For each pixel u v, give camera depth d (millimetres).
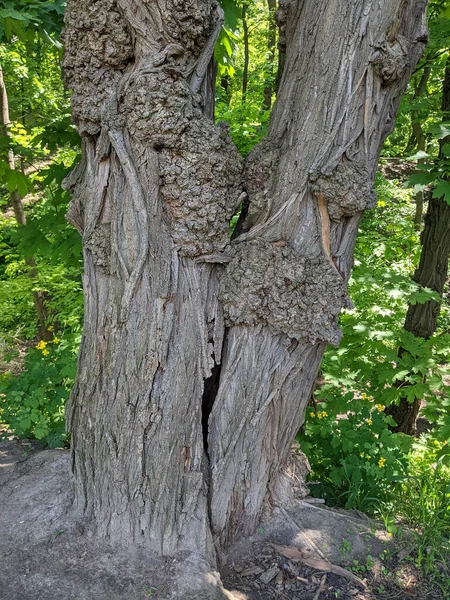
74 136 3469
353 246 2377
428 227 4793
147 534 2250
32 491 2615
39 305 6547
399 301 5219
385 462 3072
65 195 3580
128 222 2088
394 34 2051
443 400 3514
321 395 3596
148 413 2184
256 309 2205
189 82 2092
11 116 7797
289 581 2342
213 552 2314
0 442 3402
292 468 2830
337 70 2074
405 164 10562
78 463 2414
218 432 2391
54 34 3234
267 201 2254
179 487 2262
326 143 2121
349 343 3945
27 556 2197
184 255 2160
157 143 1997
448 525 2805
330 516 2730
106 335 2221
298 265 2195
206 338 2254
